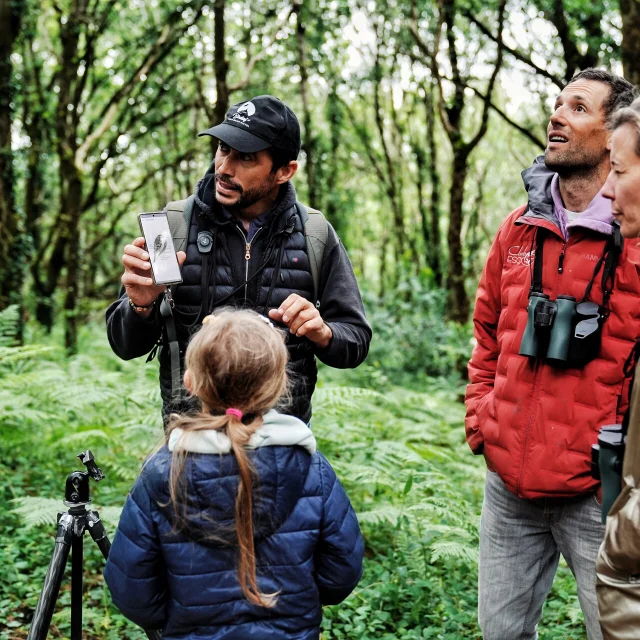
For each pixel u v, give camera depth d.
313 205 15.59
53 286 14.05
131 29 15.28
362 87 19.30
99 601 3.71
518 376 2.51
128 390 6.02
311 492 1.92
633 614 1.69
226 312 1.96
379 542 4.34
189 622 1.84
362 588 3.70
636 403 1.70
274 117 2.49
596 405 2.37
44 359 9.51
